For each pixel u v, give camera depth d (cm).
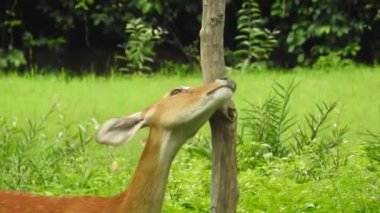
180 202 986
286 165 1052
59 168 1116
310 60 2159
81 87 1836
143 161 767
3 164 1105
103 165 1166
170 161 770
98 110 1597
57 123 1345
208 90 755
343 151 1080
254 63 2066
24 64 2134
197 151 1146
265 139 1168
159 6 2145
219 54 820
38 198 783
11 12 2131
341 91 1725
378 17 2114
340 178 982
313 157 1054
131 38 2088
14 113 1560
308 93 1700
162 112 762
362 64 2128
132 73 2138
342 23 2120
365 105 1606
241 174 1038
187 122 759
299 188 976
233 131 822
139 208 765
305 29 2138
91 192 1038
